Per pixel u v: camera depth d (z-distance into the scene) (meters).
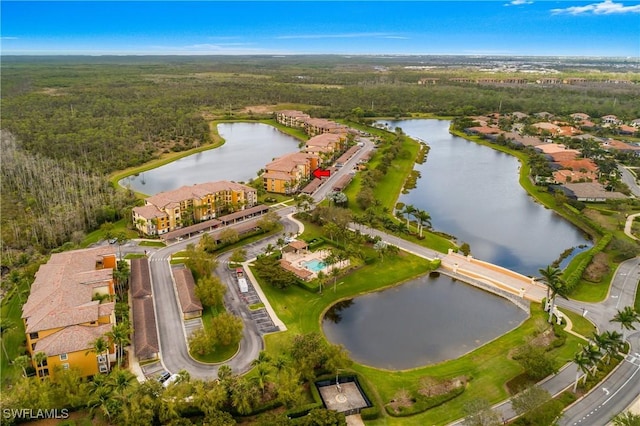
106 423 99.62
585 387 112.69
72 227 195.75
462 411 105.81
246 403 101.00
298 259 178.75
